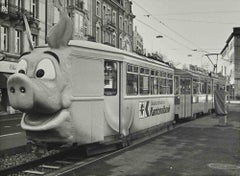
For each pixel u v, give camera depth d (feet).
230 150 36.35
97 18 147.84
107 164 28.91
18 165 27.81
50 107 28.43
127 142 38.70
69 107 29.66
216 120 76.54
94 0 145.07
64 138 29.50
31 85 27.07
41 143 30.04
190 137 46.50
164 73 52.49
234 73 273.13
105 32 158.81
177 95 68.74
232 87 275.18
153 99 46.83
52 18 115.44
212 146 38.86
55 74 28.86
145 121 43.60
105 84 34.04
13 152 34.30
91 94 31.99
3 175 25.98
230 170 27.32
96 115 32.55
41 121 29.30
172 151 35.37
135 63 39.99
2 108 98.73
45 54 29.55
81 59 31.01
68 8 123.85
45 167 28.86
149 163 29.48
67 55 29.86
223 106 64.54
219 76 118.73
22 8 101.65
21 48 102.89
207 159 31.53
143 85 43.04
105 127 33.96
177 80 68.95
